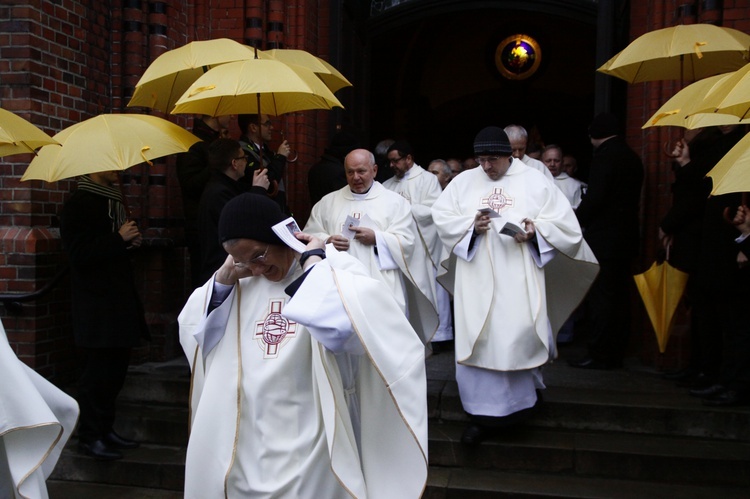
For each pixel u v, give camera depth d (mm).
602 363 6043
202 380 2768
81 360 5758
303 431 2561
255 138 5355
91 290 4715
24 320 5211
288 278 2668
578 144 16656
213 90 4066
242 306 2699
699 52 4812
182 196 6426
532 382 4844
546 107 16469
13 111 5184
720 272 4852
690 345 5859
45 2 5320
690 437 4902
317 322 2404
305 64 5254
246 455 2592
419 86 16156
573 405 5043
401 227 5219
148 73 4648
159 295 6184
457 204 5012
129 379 5602
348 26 7734
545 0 8094
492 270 4766
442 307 6867
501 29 16141
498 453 4758
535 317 4703
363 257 5113
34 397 2770
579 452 4672
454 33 16141
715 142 5266
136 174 6117
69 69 5605
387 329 2488
